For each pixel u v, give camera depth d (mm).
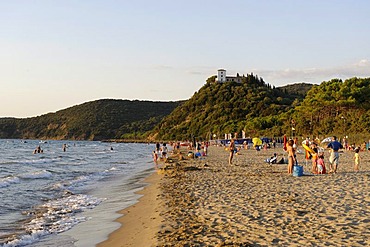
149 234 9820
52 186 22016
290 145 21453
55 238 10531
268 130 97875
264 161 33656
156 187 19516
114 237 10344
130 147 115312
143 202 15609
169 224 10492
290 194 13867
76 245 9797
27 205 15930
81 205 15938
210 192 15430
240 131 111375
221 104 145125
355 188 14773
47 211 14633
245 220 10148
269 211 11086
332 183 16469
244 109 134625
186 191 16234
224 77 173375
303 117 82562
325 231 8672
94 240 10195
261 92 147000
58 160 49688
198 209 12133
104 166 39000
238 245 7824
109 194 19156
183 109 168750
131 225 11570
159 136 162625
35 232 11148
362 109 75250
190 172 24531
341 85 80375
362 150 49781
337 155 21172
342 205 11523
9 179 25203
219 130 121188
